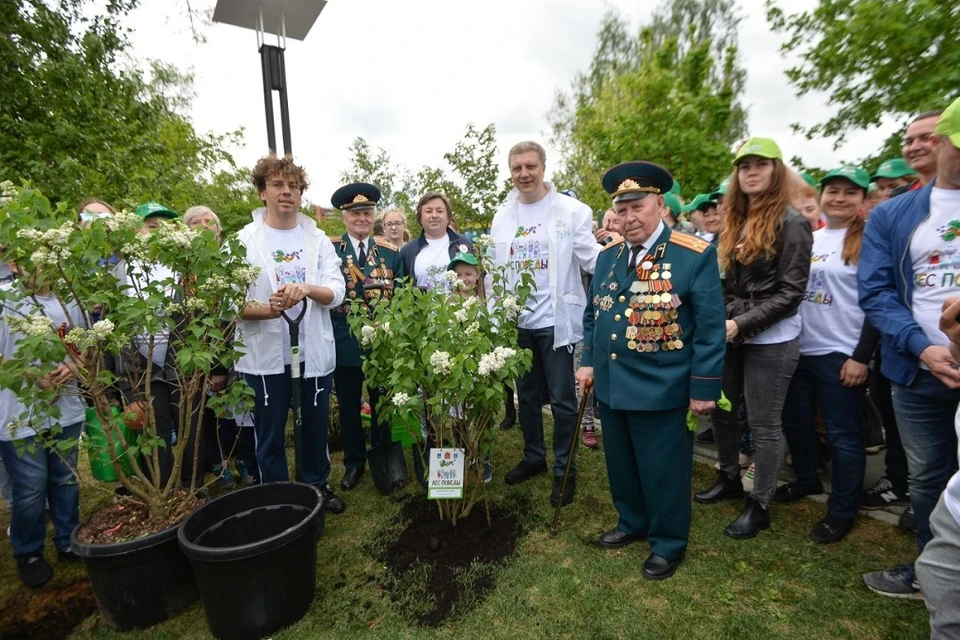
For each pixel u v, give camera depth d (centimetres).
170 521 251
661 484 246
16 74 536
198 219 372
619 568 256
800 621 214
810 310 278
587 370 281
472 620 227
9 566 290
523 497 329
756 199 270
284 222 315
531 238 334
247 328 297
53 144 539
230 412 277
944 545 137
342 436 367
